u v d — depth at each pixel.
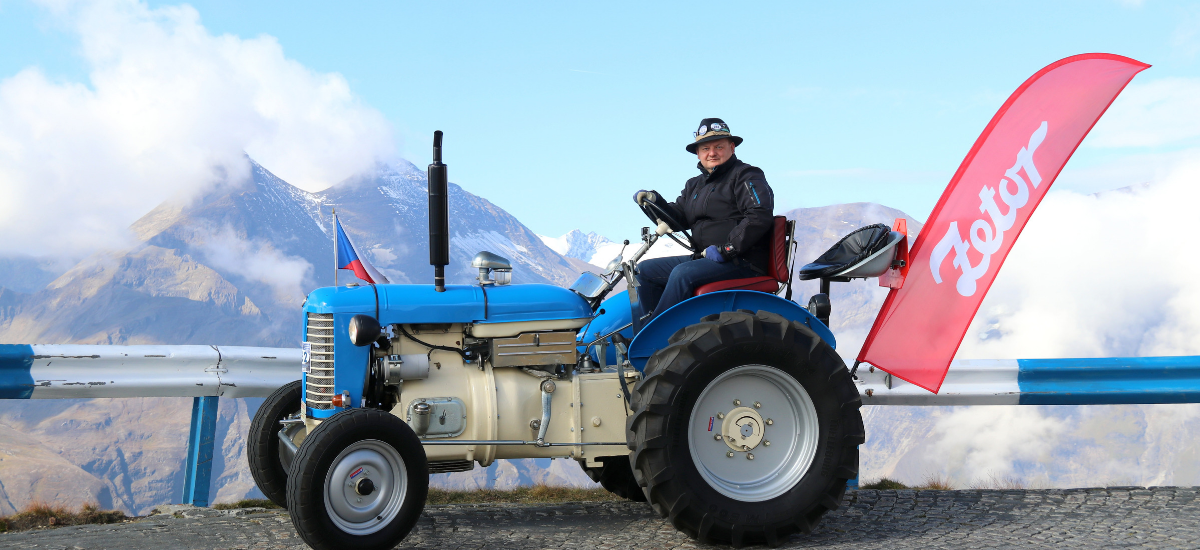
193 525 4.32
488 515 4.65
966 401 5.81
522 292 4.23
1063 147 4.61
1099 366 5.82
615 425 4.21
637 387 3.96
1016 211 4.67
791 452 4.09
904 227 4.99
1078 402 5.84
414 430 3.95
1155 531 4.16
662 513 3.90
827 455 4.02
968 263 4.82
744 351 3.93
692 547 3.90
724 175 4.72
